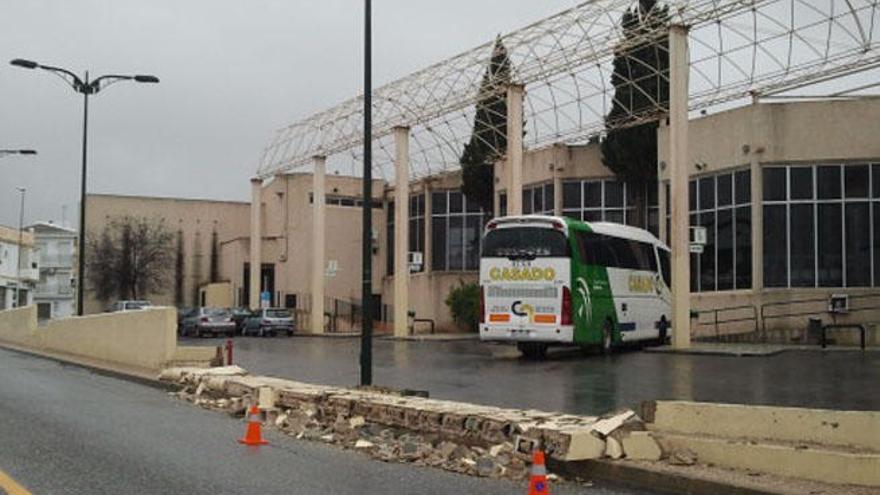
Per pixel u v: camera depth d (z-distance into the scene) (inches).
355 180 2287.2
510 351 1114.7
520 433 404.8
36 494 327.3
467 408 474.9
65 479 355.6
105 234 2748.5
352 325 2182.6
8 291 3503.9
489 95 1338.6
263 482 359.6
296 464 404.2
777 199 1175.6
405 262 1542.8
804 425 359.9
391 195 2224.4
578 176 1525.6
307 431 499.8
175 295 2805.1
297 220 2281.0
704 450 370.6
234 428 526.3
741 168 1213.1
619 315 1011.3
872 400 546.6
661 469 358.3
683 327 999.0
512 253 948.6
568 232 930.7
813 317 1131.3
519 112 1258.0
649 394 613.3
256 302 2128.4
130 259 2741.1
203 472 377.4
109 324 1029.8
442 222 1873.8
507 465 389.7
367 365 641.6
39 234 4301.2
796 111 1166.3
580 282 938.1
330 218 2237.9
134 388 786.2
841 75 1055.6
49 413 570.6
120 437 473.7
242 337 1844.2
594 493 352.2
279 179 2396.7
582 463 381.4
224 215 2876.5
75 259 3459.6
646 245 1104.2
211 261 2842.0
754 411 372.5
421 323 1841.8
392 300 2127.2
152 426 525.3
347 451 446.0
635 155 1423.5
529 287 936.3
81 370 981.8
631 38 1107.3
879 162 1131.9
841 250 1141.1
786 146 1167.6
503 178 1628.9
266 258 2431.1
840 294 1119.0
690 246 1055.6
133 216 2775.6
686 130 1019.3
